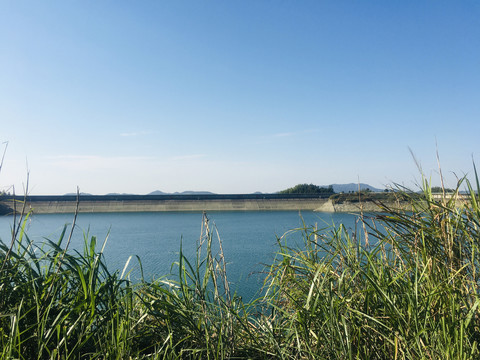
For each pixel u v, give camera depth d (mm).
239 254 45312
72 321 3348
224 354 3340
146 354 3449
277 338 3645
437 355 2732
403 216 3498
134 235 81000
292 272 4133
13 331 2857
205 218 4156
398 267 3867
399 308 3211
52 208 163750
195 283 3857
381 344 3219
